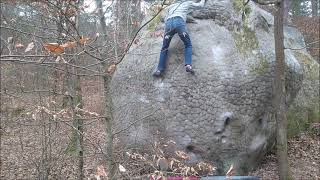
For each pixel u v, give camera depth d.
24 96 5.46
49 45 2.62
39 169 5.59
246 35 7.55
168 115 7.08
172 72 7.16
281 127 6.91
